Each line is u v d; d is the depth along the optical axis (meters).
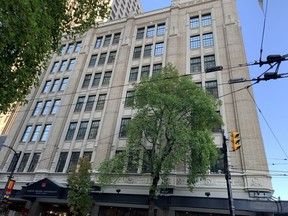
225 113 19.77
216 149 15.52
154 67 26.30
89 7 10.94
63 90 29.92
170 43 27.09
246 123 18.42
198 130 14.96
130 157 15.71
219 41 24.75
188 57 25.16
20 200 22.83
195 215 16.77
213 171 17.52
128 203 17.78
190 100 14.89
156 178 14.20
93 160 21.97
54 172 22.73
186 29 27.84
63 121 26.31
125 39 30.72
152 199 13.76
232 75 21.47
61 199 20.98
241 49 22.83
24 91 7.93
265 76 9.22
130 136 15.68
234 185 16.36
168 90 15.84
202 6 29.03
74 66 31.31
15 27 6.56
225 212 16.08
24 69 7.65
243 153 17.27
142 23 31.86
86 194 17.38
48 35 8.13
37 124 28.12
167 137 14.92
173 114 15.16
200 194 16.75
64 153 24.16
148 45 29.08
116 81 27.02
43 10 7.90
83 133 24.86
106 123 24.00
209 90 21.73
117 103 25.11
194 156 14.21
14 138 27.88
